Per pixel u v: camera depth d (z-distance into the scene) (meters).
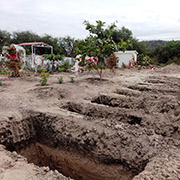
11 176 2.29
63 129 3.84
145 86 8.03
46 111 4.46
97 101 6.00
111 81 9.17
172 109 5.06
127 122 4.42
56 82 8.98
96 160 3.31
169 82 9.23
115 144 3.19
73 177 3.79
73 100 5.68
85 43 8.34
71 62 18.20
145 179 2.13
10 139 3.75
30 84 8.62
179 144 3.07
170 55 29.77
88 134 3.52
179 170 2.29
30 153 4.12
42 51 24.59
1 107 4.80
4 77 11.09
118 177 3.06
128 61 21.06
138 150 2.93
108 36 8.31
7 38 24.58
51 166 4.11
